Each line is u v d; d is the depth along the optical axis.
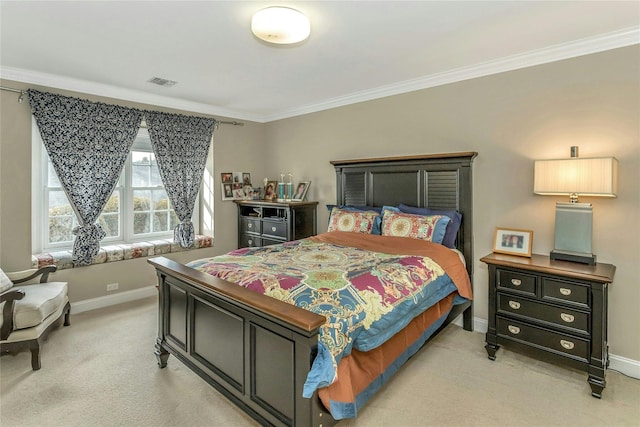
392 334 1.89
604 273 2.19
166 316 2.41
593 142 2.50
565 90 2.62
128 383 2.27
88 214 3.45
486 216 3.05
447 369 2.46
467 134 3.13
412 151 3.50
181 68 3.02
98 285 3.62
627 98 2.36
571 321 2.24
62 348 2.73
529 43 2.53
